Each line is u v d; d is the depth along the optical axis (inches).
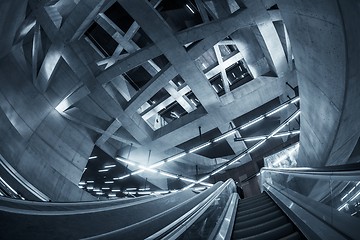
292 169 259.3
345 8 199.8
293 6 272.4
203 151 1050.1
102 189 1094.4
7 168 364.8
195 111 738.8
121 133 794.8
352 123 296.8
